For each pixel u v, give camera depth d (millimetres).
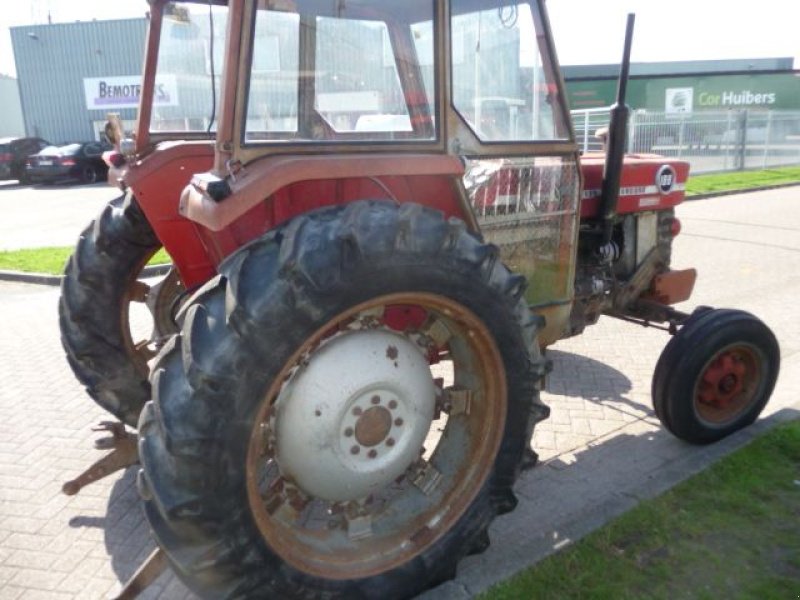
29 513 3316
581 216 3668
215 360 2055
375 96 2602
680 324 3928
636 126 17297
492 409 2676
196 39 3414
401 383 2545
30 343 5883
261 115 2383
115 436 3350
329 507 2887
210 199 2186
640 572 2756
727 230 10359
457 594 2674
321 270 2137
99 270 3441
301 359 2420
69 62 27953
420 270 2307
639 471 3510
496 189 2920
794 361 4926
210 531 2127
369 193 2637
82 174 21547
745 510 3133
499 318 2520
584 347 5449
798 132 20375
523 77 2914
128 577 2869
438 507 2691
